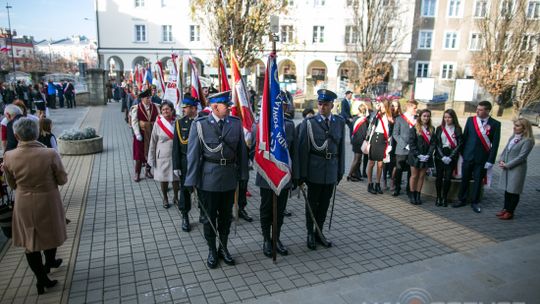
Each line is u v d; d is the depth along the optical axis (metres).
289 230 6.14
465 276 4.69
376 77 27.80
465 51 38.75
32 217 4.09
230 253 5.30
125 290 4.36
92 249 5.34
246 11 17.28
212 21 19.70
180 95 8.94
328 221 6.54
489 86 26.78
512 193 6.70
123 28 39.62
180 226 6.16
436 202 7.48
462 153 7.31
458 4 38.22
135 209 6.91
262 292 4.34
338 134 5.38
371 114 10.07
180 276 4.66
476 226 6.43
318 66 40.34
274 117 4.87
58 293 4.29
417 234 6.03
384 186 8.60
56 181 4.32
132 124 8.62
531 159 12.51
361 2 30.48
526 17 25.48
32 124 4.12
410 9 36.31
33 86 24.78
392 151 8.19
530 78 23.66
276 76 4.96
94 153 11.65
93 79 28.77
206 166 4.78
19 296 4.24
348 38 37.81
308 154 5.33
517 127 6.61
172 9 39.09
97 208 6.94
